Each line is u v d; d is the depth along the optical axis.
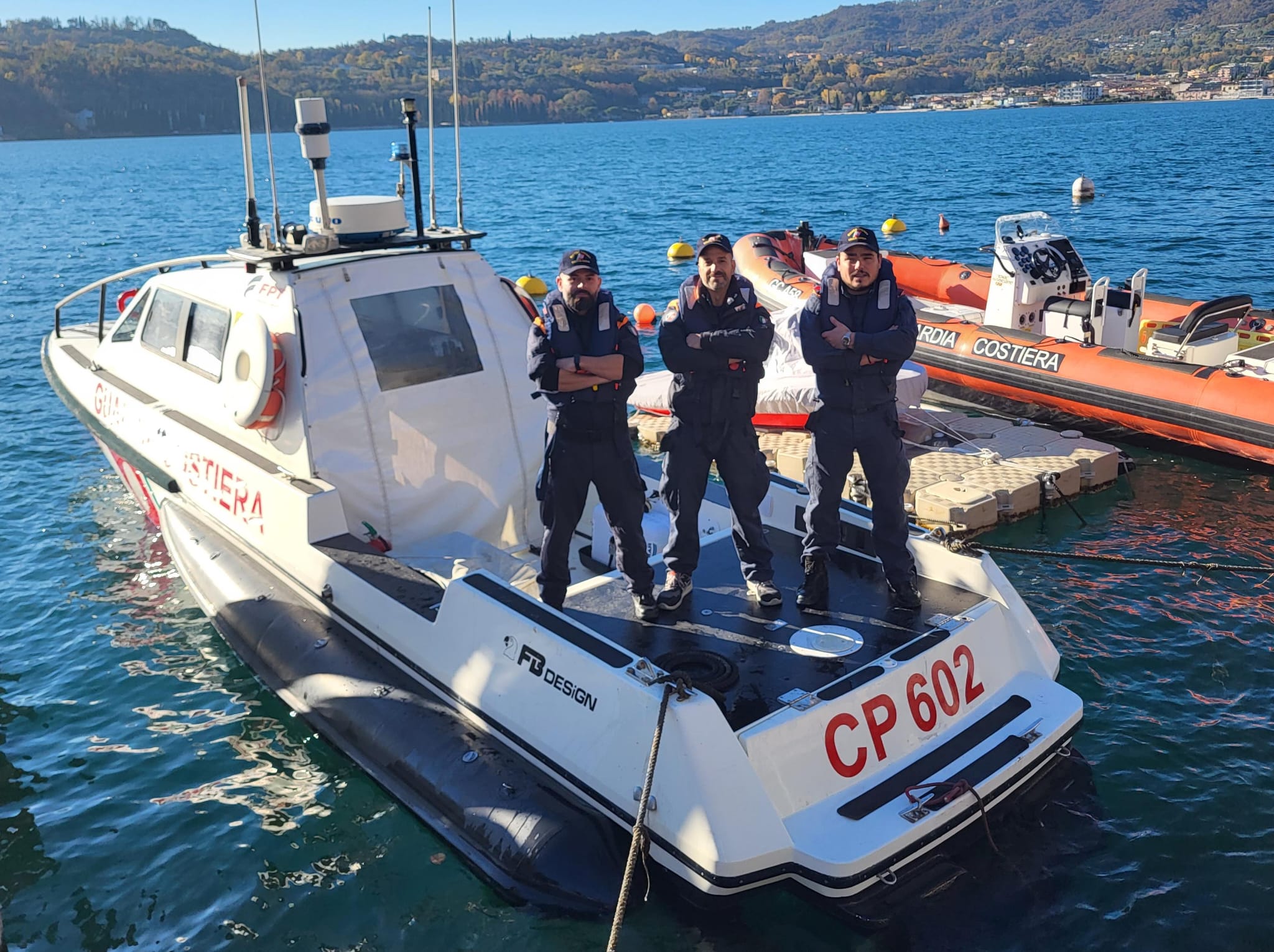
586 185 49.09
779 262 15.05
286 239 6.30
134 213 39.91
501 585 4.86
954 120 156.75
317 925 4.35
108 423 8.06
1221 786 5.07
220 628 6.21
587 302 4.55
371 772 4.96
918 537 5.32
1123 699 5.91
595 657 4.24
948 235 27.50
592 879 4.14
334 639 5.64
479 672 4.75
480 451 6.50
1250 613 6.89
